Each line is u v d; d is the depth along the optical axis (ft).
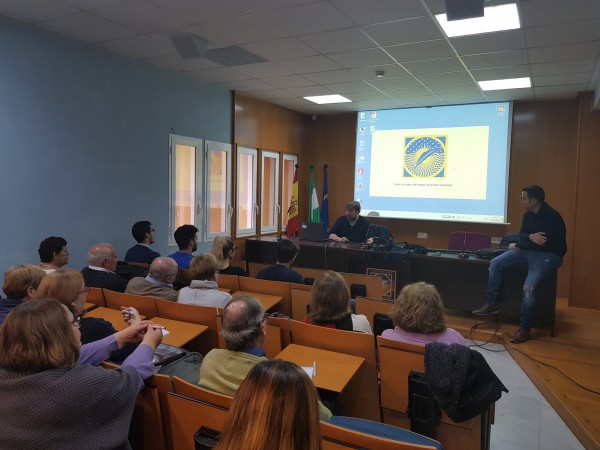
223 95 19.67
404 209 23.31
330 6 10.33
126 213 15.40
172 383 4.64
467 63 14.67
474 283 15.30
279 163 24.08
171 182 17.26
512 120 20.70
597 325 15.08
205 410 4.35
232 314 4.90
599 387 10.04
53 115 12.78
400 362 6.32
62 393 3.59
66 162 13.24
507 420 9.18
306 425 2.49
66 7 10.73
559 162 20.07
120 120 14.94
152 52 14.42
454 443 5.84
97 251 9.95
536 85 17.48
